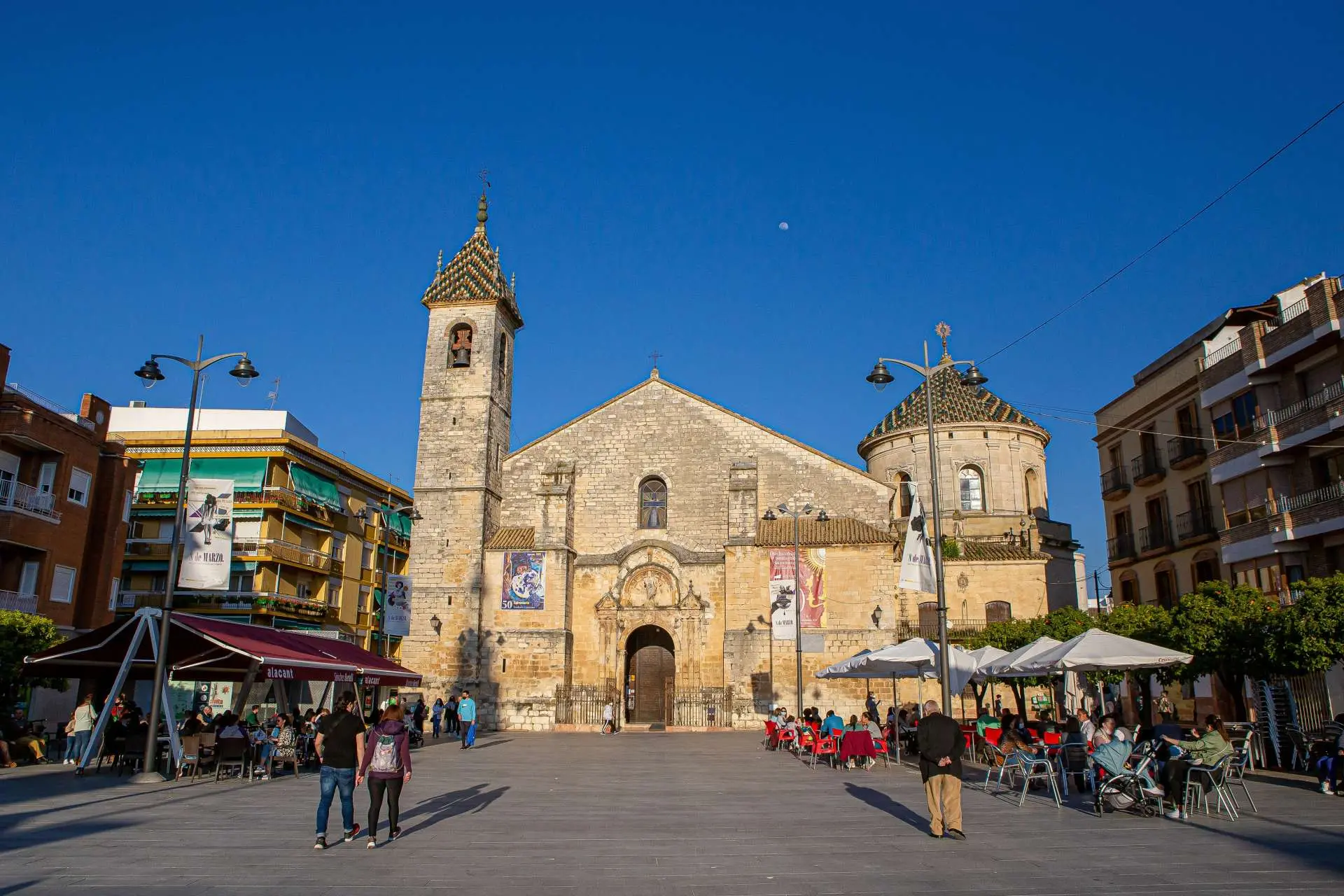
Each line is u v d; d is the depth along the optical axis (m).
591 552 54.25
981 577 53.66
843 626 49.34
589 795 22.23
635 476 55.03
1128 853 14.03
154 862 13.28
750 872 12.81
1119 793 18.38
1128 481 48.81
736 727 48.84
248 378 28.12
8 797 20.69
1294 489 37.34
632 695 52.97
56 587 40.16
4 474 38.62
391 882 12.03
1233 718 38.53
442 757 34.38
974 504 60.91
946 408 63.00
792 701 48.81
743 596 50.41
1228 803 17.78
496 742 43.16
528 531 55.06
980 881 12.09
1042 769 23.31
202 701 47.81
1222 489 40.94
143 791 22.16
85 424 43.31
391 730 15.27
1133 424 48.56
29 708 39.41
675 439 55.31
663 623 52.16
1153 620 29.91
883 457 63.97
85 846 14.58
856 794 22.50
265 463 58.41
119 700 30.61
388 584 42.47
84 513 42.28
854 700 48.81
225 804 20.11
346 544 65.75
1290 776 25.41
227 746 24.91
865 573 49.84
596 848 14.74
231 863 13.25
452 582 52.38
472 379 55.16
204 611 55.69
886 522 52.53
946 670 25.30
